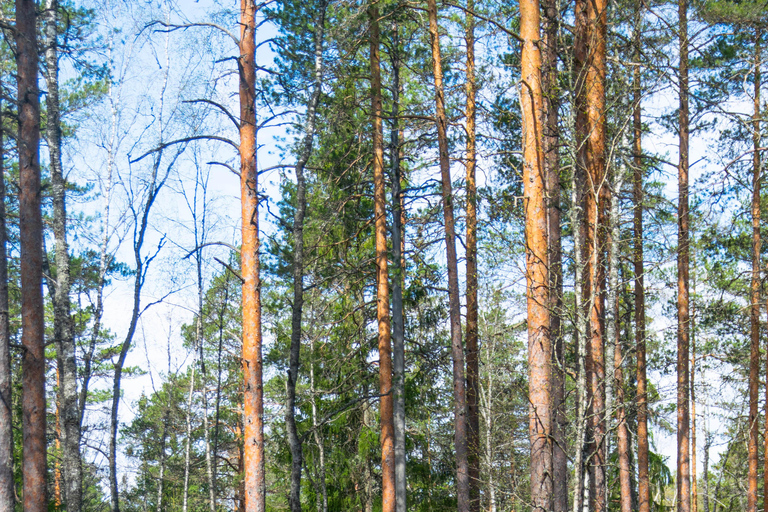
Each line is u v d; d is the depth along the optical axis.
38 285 11.37
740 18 14.61
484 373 19.80
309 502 19.91
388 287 17.56
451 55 18.00
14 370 20.64
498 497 15.91
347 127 16.48
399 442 16.55
